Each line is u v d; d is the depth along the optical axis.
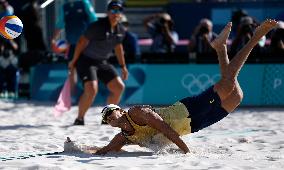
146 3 51.03
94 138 23.45
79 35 35.91
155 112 18.64
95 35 27.69
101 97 39.22
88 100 27.89
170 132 18.17
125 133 18.50
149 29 43.09
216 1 47.12
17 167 16.30
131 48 39.31
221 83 18.50
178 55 38.75
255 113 33.50
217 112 18.81
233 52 36.56
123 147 20.22
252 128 26.77
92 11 36.00
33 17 42.94
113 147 18.66
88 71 27.86
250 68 37.84
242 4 45.22
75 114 33.34
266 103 37.69
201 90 38.28
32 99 42.19
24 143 21.86
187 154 18.08
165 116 18.56
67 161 17.17
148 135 18.56
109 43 28.11
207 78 38.22
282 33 37.53
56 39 40.00
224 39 18.59
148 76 39.00
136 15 51.16
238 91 18.75
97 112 34.16
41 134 24.81
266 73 37.75
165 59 38.84
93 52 27.95
